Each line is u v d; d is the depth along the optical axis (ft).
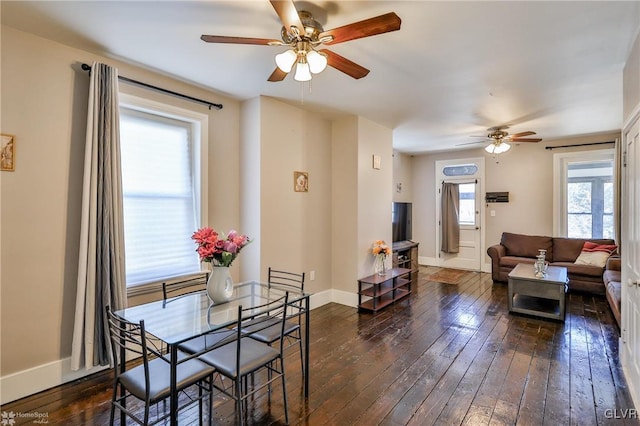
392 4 6.48
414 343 10.46
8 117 7.34
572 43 7.97
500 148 16.72
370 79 10.33
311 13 6.79
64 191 8.16
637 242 7.43
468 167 22.62
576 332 11.24
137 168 9.83
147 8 6.68
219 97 11.74
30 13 6.82
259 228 11.87
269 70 9.64
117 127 8.57
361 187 14.61
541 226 20.06
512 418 6.74
